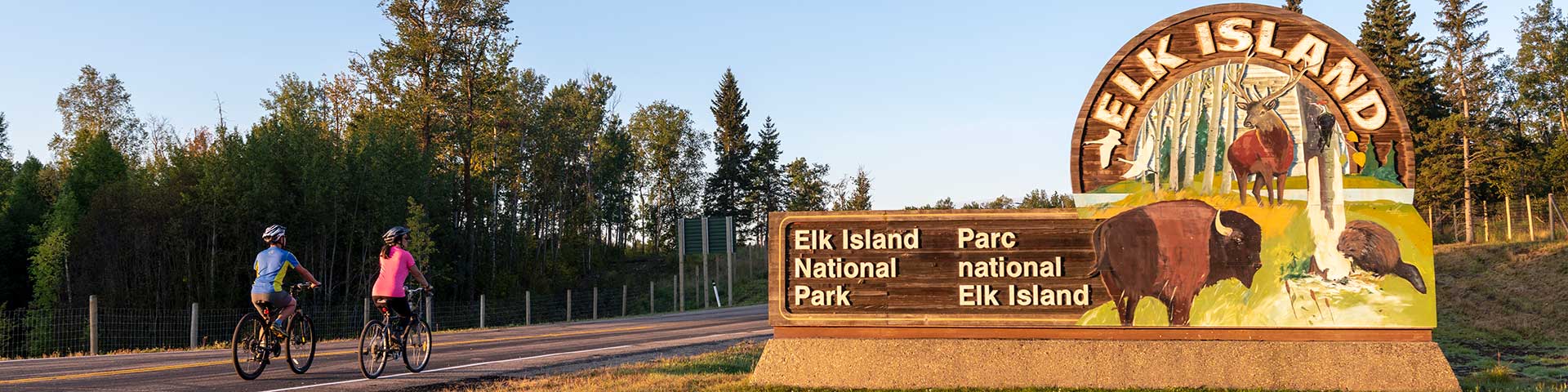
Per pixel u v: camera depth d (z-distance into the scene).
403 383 10.85
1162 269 10.64
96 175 54.56
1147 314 10.64
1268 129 10.54
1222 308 10.52
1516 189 50.94
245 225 42.31
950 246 11.05
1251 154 10.56
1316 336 10.40
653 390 10.66
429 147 51.22
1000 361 10.81
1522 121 66.88
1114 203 10.77
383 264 11.14
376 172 45.34
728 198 96.31
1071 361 10.70
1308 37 10.51
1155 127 10.73
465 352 15.88
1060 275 10.82
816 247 11.30
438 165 54.31
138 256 41.53
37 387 10.34
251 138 43.31
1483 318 29.95
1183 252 10.62
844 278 11.20
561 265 68.44
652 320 31.84
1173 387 10.43
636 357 15.16
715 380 11.65
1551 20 61.09
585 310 53.38
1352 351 10.31
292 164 44.28
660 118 91.94
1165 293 10.62
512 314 47.41
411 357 11.96
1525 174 50.88
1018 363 10.77
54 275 42.53
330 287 41.22
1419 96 55.72
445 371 12.33
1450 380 10.09
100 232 42.16
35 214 53.59
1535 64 61.94
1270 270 10.48
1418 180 52.44
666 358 14.98
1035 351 10.78
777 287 11.31
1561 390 12.26
